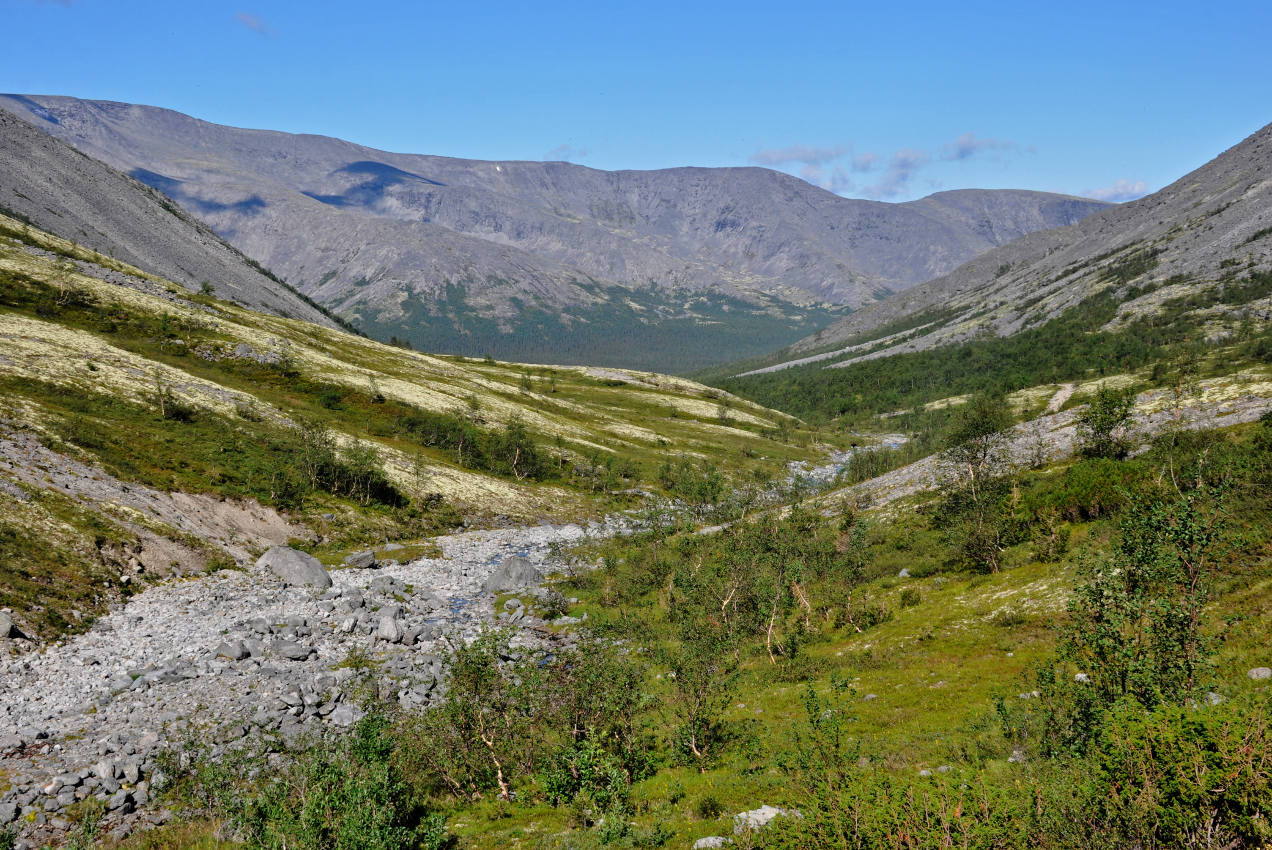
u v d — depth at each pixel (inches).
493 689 989.8
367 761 869.2
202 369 4859.7
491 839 735.7
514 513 4124.0
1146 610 697.0
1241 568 1002.1
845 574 1876.2
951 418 2226.9
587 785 810.8
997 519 1733.5
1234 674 721.6
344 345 7470.5
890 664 1226.0
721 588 1732.3
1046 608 1239.5
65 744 1049.5
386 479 3838.6
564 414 7682.1
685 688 1033.5
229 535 2556.6
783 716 1083.9
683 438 7721.5
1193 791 434.3
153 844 791.1
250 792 893.2
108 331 4906.5
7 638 1391.5
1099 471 1706.4
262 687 1336.1
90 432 2795.3
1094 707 671.1
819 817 546.6
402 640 1733.5
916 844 482.3
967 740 789.2
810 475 6151.6
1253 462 1363.2
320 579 2299.5
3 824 820.0
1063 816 484.4
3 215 6978.4
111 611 1706.4
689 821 716.7
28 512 1903.3
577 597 2343.8
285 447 3639.3
